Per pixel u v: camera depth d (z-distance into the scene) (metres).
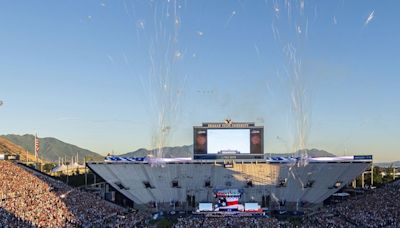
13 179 101.31
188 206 116.06
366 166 125.00
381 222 87.75
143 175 127.62
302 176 126.56
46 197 96.31
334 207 108.69
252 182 124.56
